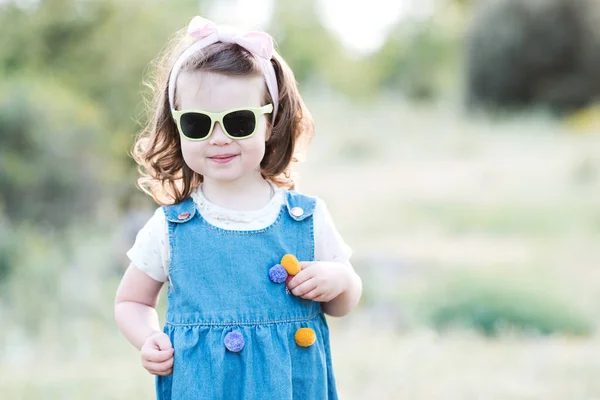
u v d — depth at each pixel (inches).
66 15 369.4
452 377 187.8
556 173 535.5
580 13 873.5
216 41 92.0
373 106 948.6
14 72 362.0
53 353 221.8
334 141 722.2
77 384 182.9
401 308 272.5
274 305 89.5
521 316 255.9
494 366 199.3
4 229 290.4
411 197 485.4
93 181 332.2
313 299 90.6
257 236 91.7
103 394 173.3
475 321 257.6
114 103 359.6
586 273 314.7
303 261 92.7
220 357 87.0
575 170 523.5
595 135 684.1
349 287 93.2
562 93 880.9
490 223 414.6
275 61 96.8
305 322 91.4
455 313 261.6
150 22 371.6
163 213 93.4
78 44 371.6
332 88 1448.1
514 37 906.7
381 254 349.1
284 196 95.8
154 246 92.6
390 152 688.4
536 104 906.1
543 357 209.2
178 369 87.4
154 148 98.4
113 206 347.3
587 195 469.7
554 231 399.5
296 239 93.4
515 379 186.4
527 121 807.1
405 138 743.7
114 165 350.6
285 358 88.1
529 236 393.4
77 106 338.6
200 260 90.2
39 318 251.3
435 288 281.9
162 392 91.1
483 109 920.9
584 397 171.6
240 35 92.7
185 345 87.7
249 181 95.1
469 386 179.6
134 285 93.8
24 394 174.4
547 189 490.9
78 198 327.6
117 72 362.0
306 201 96.0
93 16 370.9
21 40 370.6
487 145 690.2
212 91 88.0
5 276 275.9
